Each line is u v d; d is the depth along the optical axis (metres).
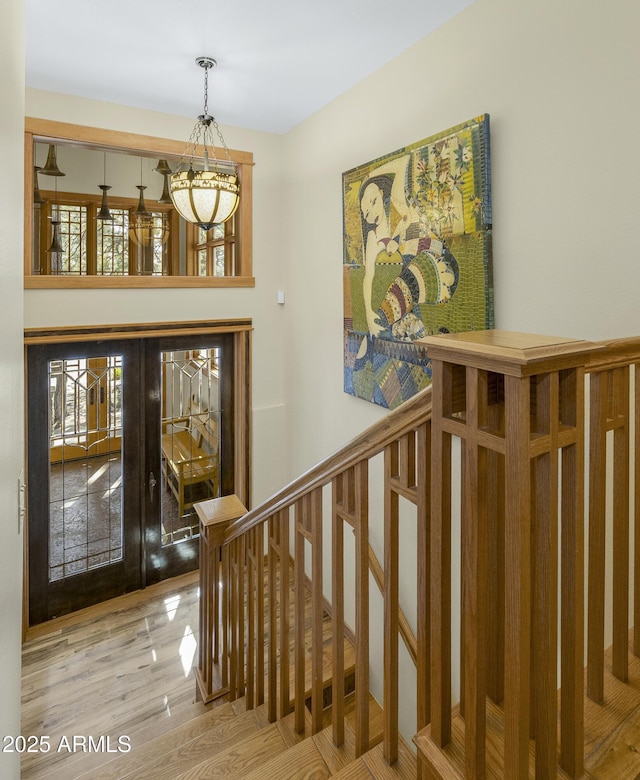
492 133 2.28
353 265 3.29
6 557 1.25
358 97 3.23
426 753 0.98
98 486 3.92
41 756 2.64
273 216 4.32
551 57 2.01
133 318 3.82
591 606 1.10
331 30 2.61
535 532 0.84
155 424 4.12
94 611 3.89
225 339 4.39
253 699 2.24
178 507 4.32
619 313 1.83
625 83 1.78
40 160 4.75
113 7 2.45
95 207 5.09
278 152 4.29
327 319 3.74
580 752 0.92
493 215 2.29
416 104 2.73
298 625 1.74
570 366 0.83
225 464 4.49
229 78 3.19
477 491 0.86
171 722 2.86
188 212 2.83
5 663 1.21
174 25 2.59
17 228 1.46
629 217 1.79
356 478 1.30
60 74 3.14
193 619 3.82
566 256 2.00
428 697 1.09
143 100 3.53
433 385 0.95
